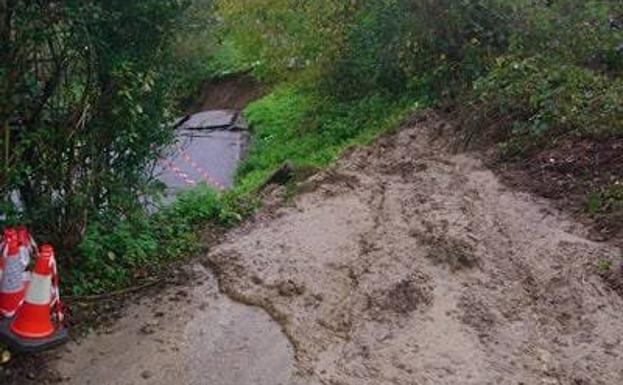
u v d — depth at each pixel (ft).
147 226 17.52
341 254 17.69
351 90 32.35
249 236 18.60
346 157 24.45
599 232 18.31
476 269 16.94
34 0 13.56
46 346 13.12
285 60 42.01
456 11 27.40
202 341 14.20
